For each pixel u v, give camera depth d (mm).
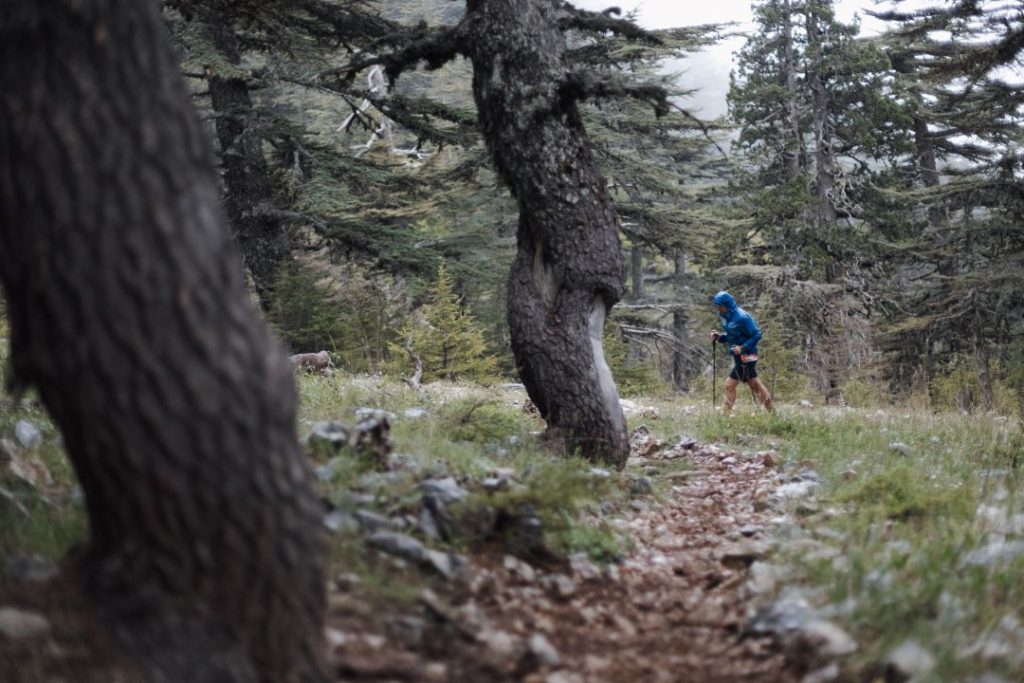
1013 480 7086
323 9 15477
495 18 7758
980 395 17719
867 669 3373
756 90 29016
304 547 2752
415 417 7707
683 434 10836
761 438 10477
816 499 6543
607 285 7719
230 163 17844
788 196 26047
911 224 29359
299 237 20969
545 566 4578
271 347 2787
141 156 2641
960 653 3486
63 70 2652
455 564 4168
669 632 4129
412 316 20156
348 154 18484
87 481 2707
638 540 5590
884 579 4184
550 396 7691
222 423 2611
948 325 24781
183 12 12273
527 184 7699
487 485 5250
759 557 4980
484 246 20641
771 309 24594
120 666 2588
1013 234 24281
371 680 3086
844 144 30422
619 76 7328
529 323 7727
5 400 6195
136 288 2564
